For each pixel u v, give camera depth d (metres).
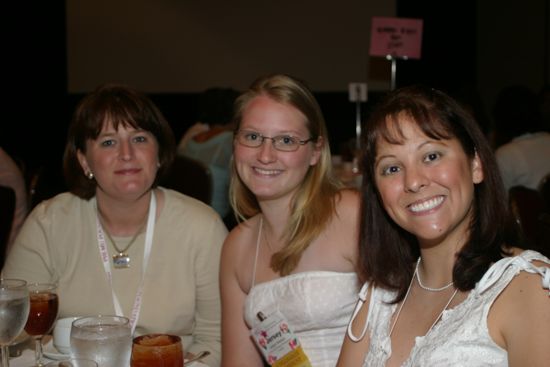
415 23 5.05
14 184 3.43
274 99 1.94
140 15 8.80
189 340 2.20
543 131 4.20
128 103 2.08
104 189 2.08
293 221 2.02
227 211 4.90
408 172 1.43
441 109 1.43
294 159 1.95
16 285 1.65
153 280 2.14
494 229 1.44
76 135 2.12
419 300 1.57
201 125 5.39
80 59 9.01
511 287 1.35
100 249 2.15
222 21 8.63
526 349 1.30
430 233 1.43
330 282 1.99
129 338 1.45
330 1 8.33
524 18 7.82
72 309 2.13
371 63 8.32
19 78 9.40
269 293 2.03
